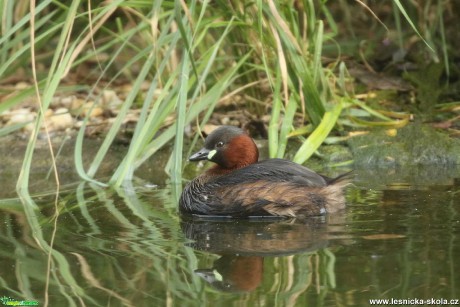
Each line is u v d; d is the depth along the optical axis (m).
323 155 13.09
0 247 9.28
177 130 11.25
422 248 8.58
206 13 13.94
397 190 11.16
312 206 10.42
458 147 12.93
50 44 17.47
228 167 11.47
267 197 10.48
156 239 9.48
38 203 11.39
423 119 14.02
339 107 13.05
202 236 9.57
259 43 13.10
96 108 15.27
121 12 16.64
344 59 16.45
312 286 7.69
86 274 8.30
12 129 12.95
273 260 8.50
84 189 12.19
